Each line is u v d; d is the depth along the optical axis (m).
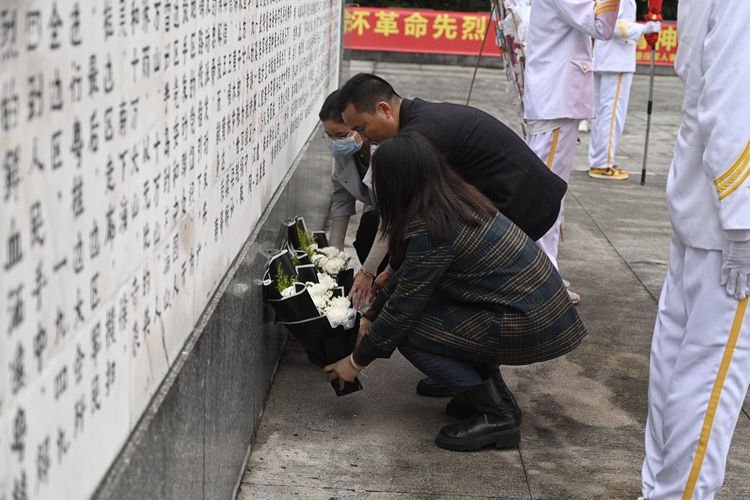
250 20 2.38
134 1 1.33
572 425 3.16
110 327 1.29
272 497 2.57
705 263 2.24
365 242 3.76
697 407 2.31
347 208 3.98
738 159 2.04
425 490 2.65
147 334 1.51
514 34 4.64
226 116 2.11
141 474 1.47
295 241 3.50
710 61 2.07
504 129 3.09
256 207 2.69
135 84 1.35
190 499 1.89
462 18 16.11
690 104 2.22
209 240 2.00
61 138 1.06
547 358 2.83
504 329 2.75
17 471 0.98
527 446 2.98
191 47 1.71
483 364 3.04
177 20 1.60
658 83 15.02
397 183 2.63
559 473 2.80
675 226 2.31
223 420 2.27
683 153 2.26
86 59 1.13
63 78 1.06
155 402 1.57
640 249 5.57
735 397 2.31
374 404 3.26
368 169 3.34
